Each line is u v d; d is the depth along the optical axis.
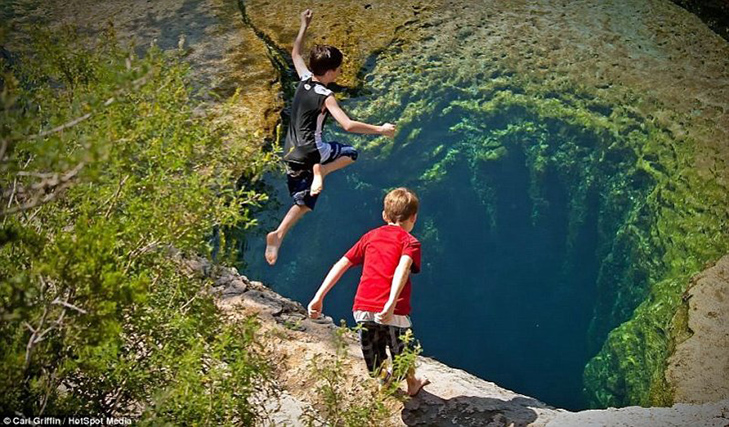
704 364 6.04
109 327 3.10
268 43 9.59
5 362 3.09
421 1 10.58
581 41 9.96
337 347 4.25
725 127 8.79
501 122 9.22
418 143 9.05
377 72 9.41
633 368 7.24
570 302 9.02
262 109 8.37
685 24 10.29
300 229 8.15
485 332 8.90
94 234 3.15
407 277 4.24
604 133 8.98
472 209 9.19
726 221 7.89
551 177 9.17
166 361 3.76
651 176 8.59
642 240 8.34
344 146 4.56
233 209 3.90
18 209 3.06
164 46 9.42
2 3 9.87
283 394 4.70
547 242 9.26
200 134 4.01
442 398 4.69
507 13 10.45
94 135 3.44
